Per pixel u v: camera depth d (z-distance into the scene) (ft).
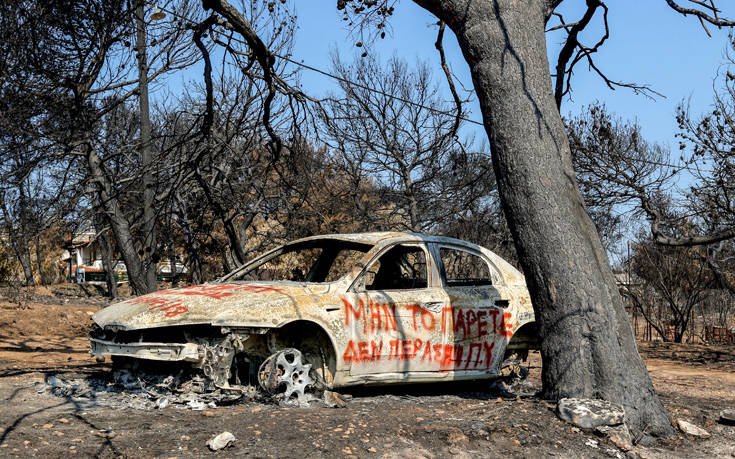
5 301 67.31
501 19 20.72
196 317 18.53
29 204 36.24
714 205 43.21
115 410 18.02
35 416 16.87
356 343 20.30
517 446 16.20
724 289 65.57
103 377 23.32
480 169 68.44
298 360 19.53
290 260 51.06
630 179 44.62
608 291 19.80
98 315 20.45
